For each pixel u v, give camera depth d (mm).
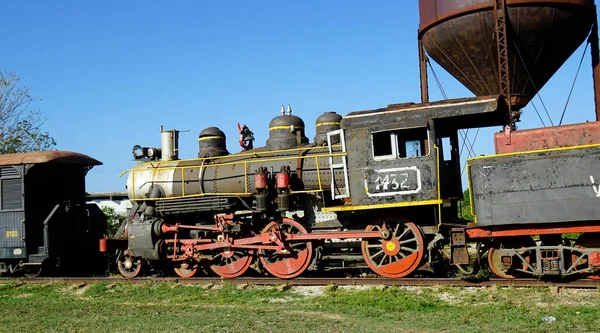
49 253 15891
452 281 11773
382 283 12125
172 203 14578
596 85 18016
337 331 8523
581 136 11047
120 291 13117
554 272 11008
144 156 15750
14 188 16094
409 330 8523
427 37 18484
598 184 10562
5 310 11328
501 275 11836
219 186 14320
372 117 12742
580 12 16859
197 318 9750
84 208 17406
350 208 12617
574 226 10922
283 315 9812
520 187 11141
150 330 8969
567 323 8469
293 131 14766
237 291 12344
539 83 18188
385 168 12531
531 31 16516
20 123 27734
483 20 16672
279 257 13688
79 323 9766
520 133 11508
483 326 8578
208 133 15781
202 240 14188
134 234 14570
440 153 12523
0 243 16141
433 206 12391
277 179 13312
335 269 13625
